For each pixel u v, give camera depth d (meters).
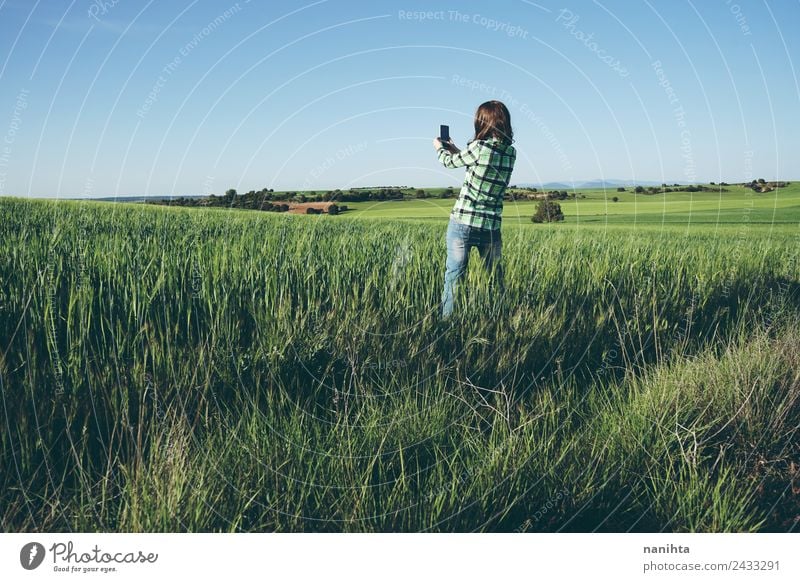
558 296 3.48
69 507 2.04
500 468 2.20
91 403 2.21
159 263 3.29
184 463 2.09
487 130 3.83
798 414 2.67
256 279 3.21
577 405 2.62
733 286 4.28
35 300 2.64
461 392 2.60
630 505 2.25
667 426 2.45
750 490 2.31
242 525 2.07
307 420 2.36
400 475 2.21
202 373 2.47
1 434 2.07
